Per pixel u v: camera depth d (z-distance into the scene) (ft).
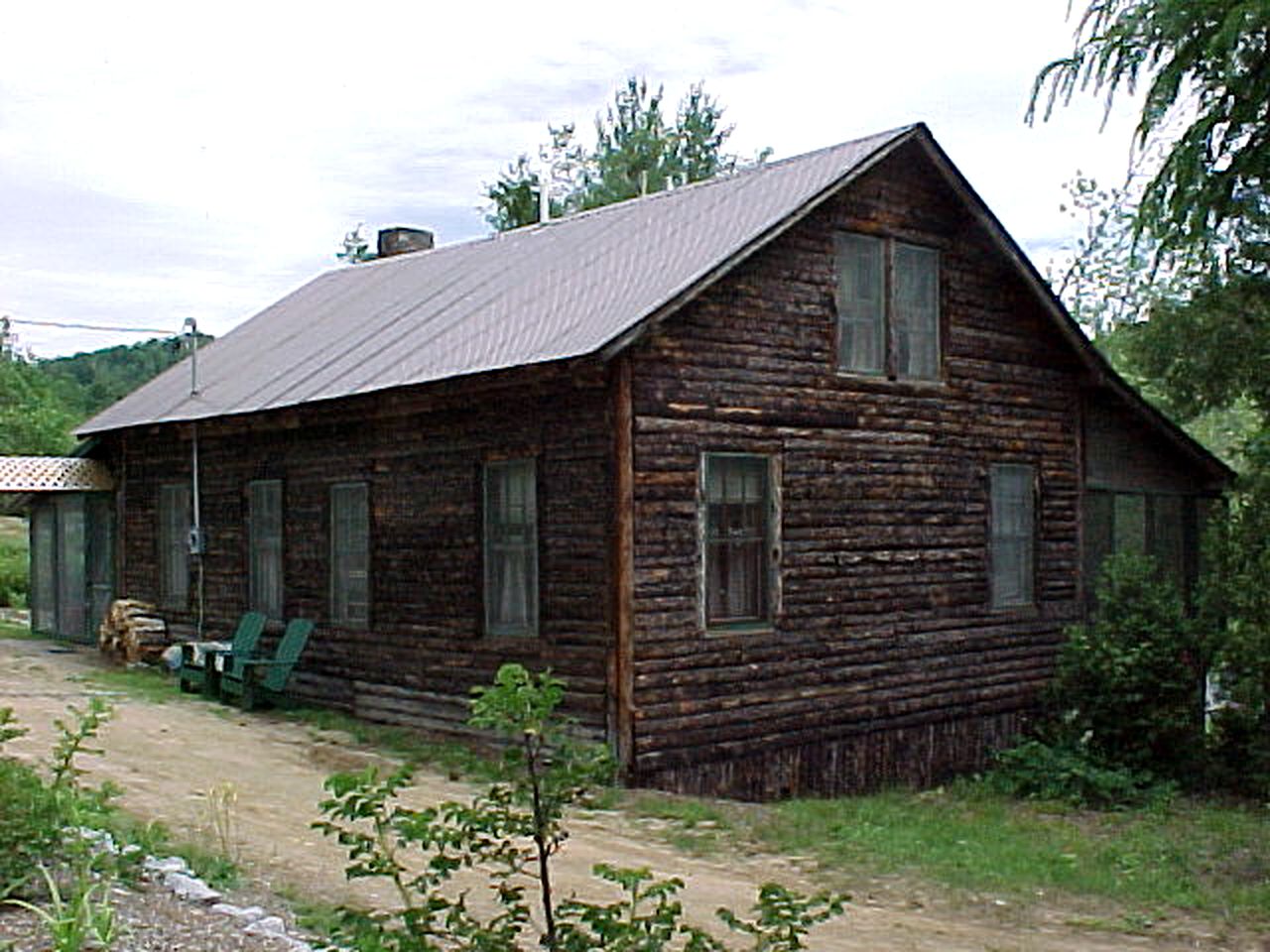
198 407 60.49
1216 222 50.60
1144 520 63.57
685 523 43.91
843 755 48.70
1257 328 69.26
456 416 48.34
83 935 18.92
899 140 49.90
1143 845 40.73
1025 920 31.19
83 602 77.71
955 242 53.93
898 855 36.47
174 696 58.23
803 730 47.16
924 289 52.90
